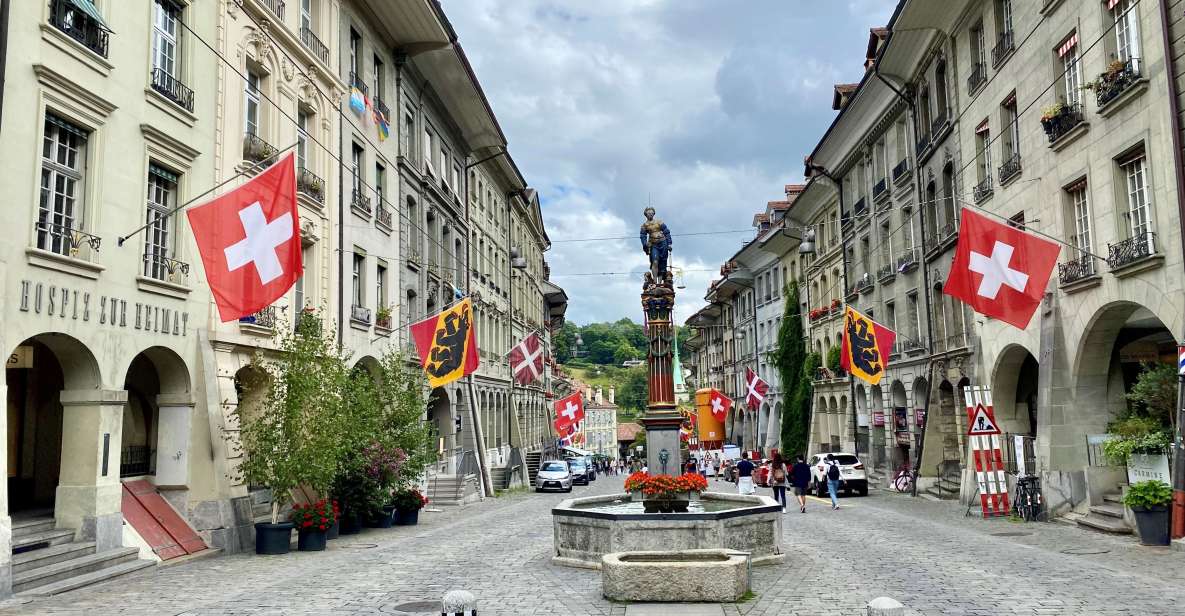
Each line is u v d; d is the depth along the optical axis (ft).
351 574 41.60
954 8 82.79
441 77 103.65
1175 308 48.44
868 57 116.98
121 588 38.09
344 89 78.07
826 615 30.07
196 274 53.62
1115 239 54.85
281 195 44.57
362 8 83.71
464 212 125.70
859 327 87.15
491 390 138.41
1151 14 50.49
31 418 53.01
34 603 34.42
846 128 122.01
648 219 67.82
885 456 114.21
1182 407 46.19
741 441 211.20
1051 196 63.98
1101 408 60.95
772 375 180.04
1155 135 50.34
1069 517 59.26
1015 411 76.33
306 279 70.44
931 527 61.11
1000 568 40.32
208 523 51.21
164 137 50.44
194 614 31.71
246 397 62.28
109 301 45.27
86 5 43.14
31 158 40.22
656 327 66.28
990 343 76.84
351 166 79.00
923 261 96.63
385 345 85.61
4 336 37.65
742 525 42.34
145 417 57.36
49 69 41.22
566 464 141.49
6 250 38.32
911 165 101.24
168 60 52.85
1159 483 47.16
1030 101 67.41
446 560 46.55
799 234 158.92
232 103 58.54
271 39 64.39
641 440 332.19
